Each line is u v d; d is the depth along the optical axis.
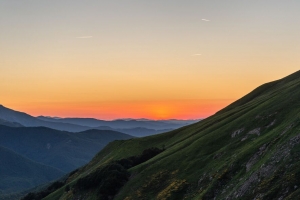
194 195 64.50
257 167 52.91
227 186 57.06
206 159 75.19
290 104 73.31
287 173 45.03
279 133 59.25
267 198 43.72
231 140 77.44
